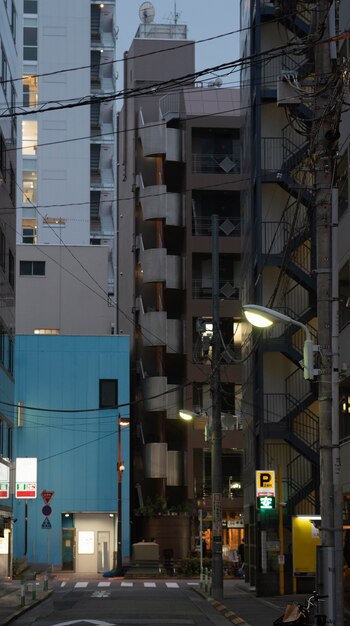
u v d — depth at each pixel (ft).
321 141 63.21
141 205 241.55
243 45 166.20
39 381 222.48
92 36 370.12
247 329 159.43
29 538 214.07
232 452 225.56
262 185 140.56
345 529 98.17
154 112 257.55
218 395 131.75
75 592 142.31
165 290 239.50
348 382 106.52
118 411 221.66
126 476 218.79
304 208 138.62
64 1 362.94
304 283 133.28
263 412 136.56
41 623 92.99
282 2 75.51
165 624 92.63
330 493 61.05
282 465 139.03
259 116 140.15
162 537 216.33
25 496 205.98
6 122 172.14
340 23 105.09
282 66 137.39
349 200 102.73
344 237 106.22
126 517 216.95
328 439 61.67
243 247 168.86
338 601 58.85
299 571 125.70
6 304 175.11
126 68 278.05
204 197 240.53
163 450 225.76
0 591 137.28
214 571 125.49
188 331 230.27
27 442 219.20
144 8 273.95
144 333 235.61
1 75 166.40
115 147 361.30
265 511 127.44
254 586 141.69
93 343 225.15
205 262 236.02
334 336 61.98
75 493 217.36
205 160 239.30
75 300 258.78
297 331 139.03
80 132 355.97
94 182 358.84
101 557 215.72
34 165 352.28
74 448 219.41
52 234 347.77
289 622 67.72
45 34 360.89
